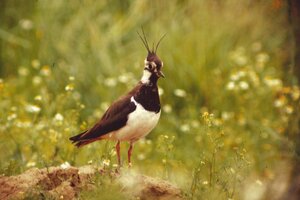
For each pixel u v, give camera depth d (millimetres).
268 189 10414
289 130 12234
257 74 15906
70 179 8852
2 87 13195
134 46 16844
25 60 16922
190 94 15422
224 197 9086
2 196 8617
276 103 13516
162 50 16188
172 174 10805
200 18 16875
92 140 9938
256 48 16625
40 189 8586
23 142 12102
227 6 16953
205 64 15891
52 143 11398
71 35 17125
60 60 16688
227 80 15672
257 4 16375
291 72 12500
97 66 16297
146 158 12859
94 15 17516
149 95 9617
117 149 9883
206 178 10391
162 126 14766
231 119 14141
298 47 11500
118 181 8648
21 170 11031
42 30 17203
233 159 10062
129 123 9594
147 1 17562
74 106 15305
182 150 13484
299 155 11438
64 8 17625
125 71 16281
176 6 17266
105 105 14875
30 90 15750
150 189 8766
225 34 16625
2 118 12328
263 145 13430
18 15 17734
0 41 17297
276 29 15961
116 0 17891
